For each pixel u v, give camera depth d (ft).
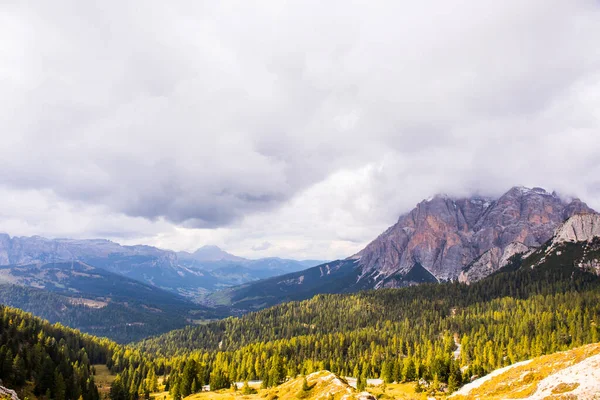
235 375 608.60
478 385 317.83
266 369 588.50
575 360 256.11
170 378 613.93
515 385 274.36
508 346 622.95
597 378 210.79
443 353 581.94
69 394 464.24
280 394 379.96
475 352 636.07
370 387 501.56
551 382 236.22
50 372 469.16
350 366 654.94
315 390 350.64
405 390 483.51
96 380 633.61
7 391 292.81
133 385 559.38
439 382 492.13
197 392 497.46
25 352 528.22
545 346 588.50
